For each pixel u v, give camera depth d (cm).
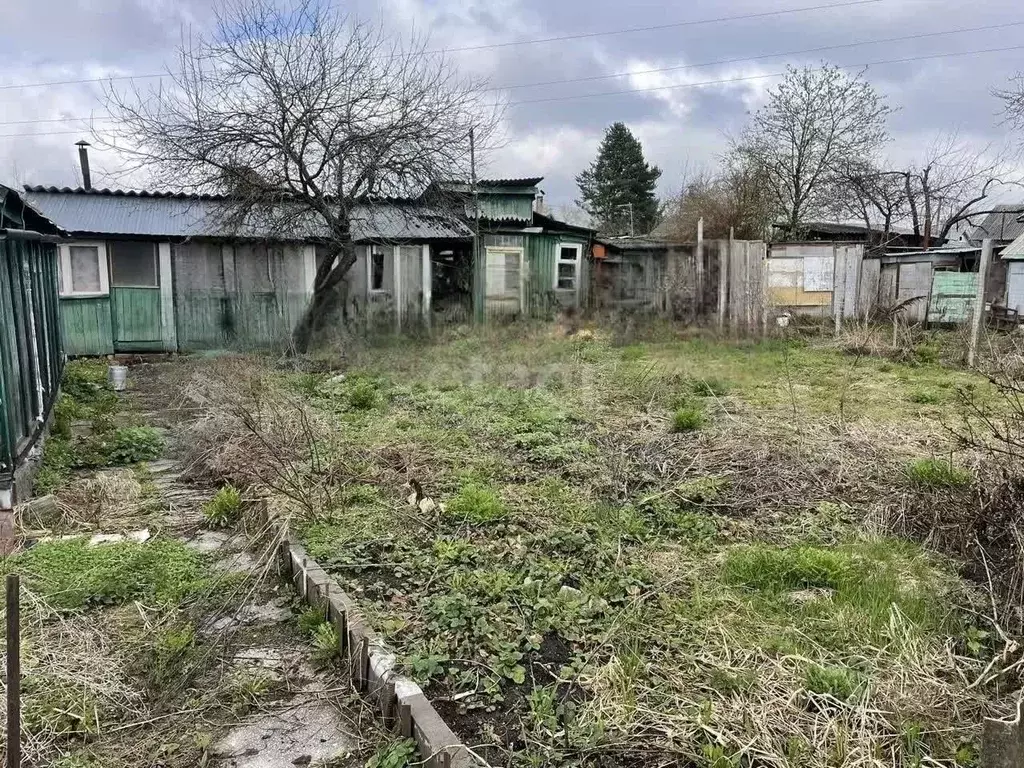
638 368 1034
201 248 1381
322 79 1203
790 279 1647
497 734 265
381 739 265
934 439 639
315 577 375
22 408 523
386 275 1525
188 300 1380
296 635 344
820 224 2869
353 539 437
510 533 454
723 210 2448
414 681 287
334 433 662
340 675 308
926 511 451
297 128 1206
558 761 249
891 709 269
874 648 312
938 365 1134
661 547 438
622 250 1817
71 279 1284
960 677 293
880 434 661
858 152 2553
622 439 669
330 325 1436
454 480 554
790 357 1223
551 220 1844
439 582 385
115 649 325
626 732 262
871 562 398
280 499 491
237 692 294
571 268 1791
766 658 307
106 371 1150
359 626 322
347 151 1223
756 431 673
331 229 1273
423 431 701
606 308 1753
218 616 359
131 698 290
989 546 406
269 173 1220
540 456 619
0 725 265
